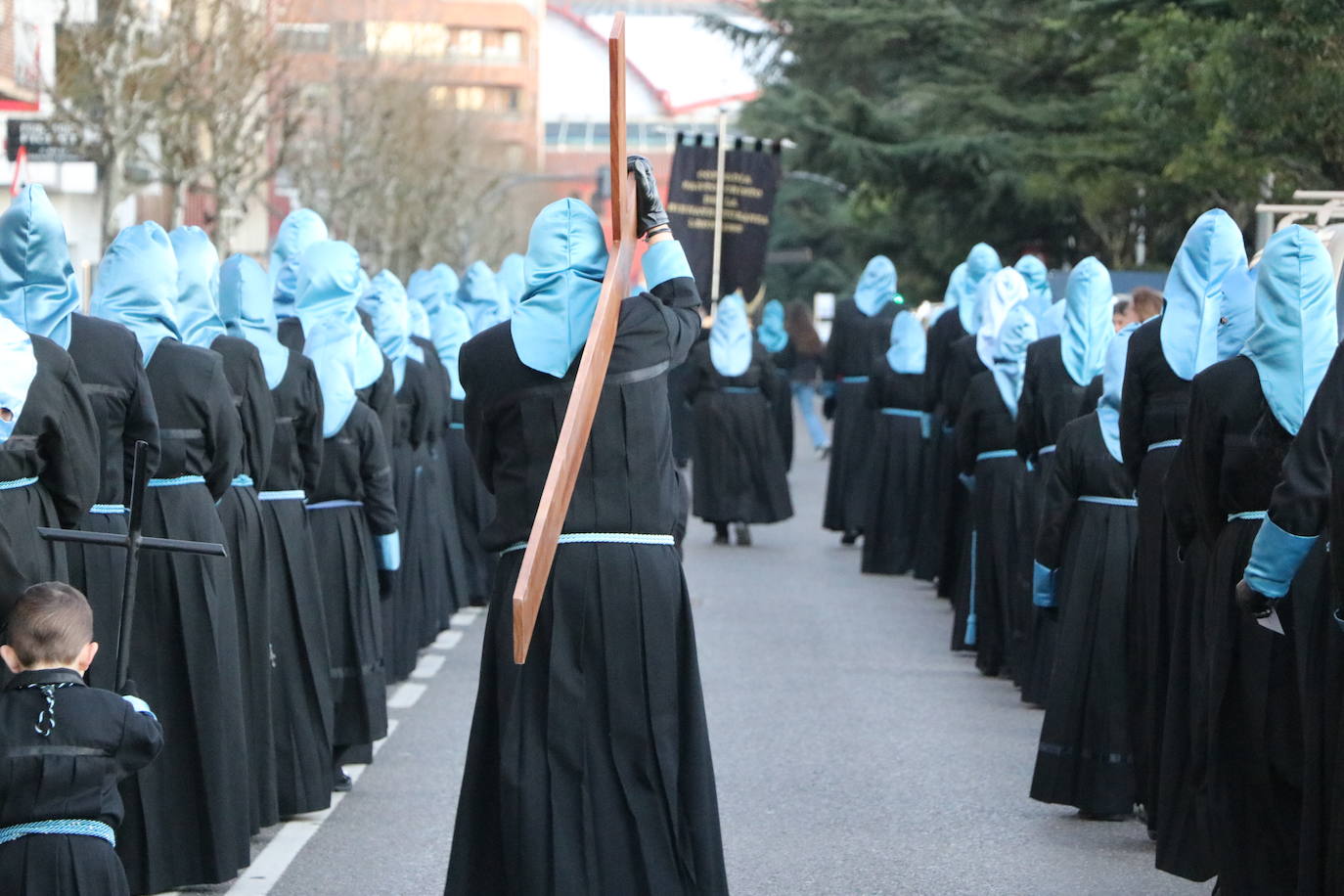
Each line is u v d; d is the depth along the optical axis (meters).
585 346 7.45
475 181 72.31
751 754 13.21
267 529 11.02
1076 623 11.27
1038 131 40.31
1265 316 8.38
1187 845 9.28
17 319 8.81
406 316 15.95
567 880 7.36
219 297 11.18
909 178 42.03
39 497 8.30
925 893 9.86
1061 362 14.25
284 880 9.99
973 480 16.25
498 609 7.63
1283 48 21.28
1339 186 22.58
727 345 26.00
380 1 54.66
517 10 121.94
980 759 13.09
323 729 11.23
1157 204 34.72
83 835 7.23
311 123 50.66
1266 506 8.37
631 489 7.57
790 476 39.31
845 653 17.39
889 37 42.84
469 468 19.44
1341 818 7.40
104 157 27.94
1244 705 8.30
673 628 7.58
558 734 7.44
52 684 7.27
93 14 31.38
